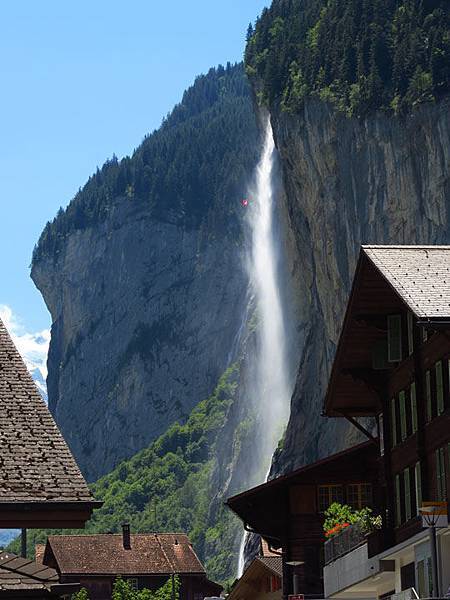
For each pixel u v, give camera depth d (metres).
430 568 39.34
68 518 20.70
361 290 41.91
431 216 148.50
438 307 35.94
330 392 47.28
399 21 168.12
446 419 39.19
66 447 21.41
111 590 115.19
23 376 22.47
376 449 61.41
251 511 61.84
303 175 170.88
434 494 40.47
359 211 159.25
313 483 61.88
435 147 147.88
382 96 155.88
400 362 43.88
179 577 115.94
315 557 61.34
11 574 20.02
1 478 20.75
